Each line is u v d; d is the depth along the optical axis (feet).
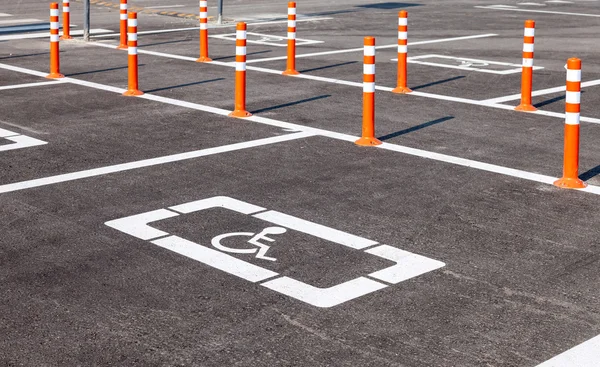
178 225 25.70
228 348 18.28
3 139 35.94
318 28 74.49
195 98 44.88
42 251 23.57
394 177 30.94
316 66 55.16
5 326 19.20
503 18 83.41
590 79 50.98
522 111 42.22
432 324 19.43
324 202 27.99
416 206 27.68
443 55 60.18
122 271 22.26
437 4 96.22
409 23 78.54
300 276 22.02
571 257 23.45
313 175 31.07
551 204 28.04
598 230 25.62
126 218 26.30
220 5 75.72
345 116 40.86
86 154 33.76
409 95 46.16
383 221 26.21
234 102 43.93
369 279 21.86
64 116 40.40
